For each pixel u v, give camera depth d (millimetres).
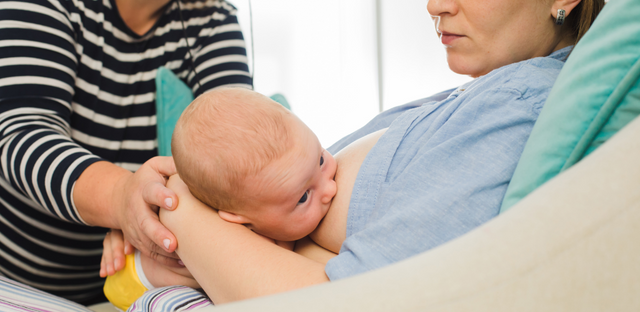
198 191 651
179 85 1192
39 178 819
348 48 3348
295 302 263
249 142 615
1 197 999
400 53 3371
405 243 485
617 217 253
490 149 522
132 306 691
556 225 258
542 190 284
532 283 249
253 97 672
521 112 534
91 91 1103
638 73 376
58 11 991
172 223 651
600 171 270
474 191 494
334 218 668
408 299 250
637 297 255
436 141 565
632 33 413
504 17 646
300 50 3307
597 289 252
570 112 441
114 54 1134
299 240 751
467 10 662
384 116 908
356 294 259
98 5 1086
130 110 1184
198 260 585
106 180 792
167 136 1146
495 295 247
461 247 270
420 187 528
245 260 532
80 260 1139
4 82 894
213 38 1286
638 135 275
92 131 1126
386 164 601
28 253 1055
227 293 529
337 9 3332
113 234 847
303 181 625
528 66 587
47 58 946
